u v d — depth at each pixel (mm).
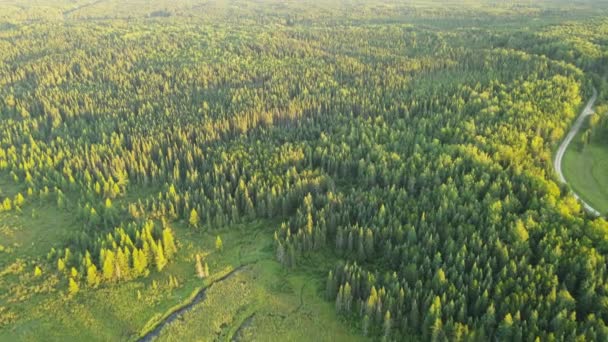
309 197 105000
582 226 82562
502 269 76750
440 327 71125
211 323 85438
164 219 110438
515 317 68500
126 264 93625
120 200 121250
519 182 97250
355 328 81312
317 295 89625
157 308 88438
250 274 96188
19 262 99562
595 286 71500
